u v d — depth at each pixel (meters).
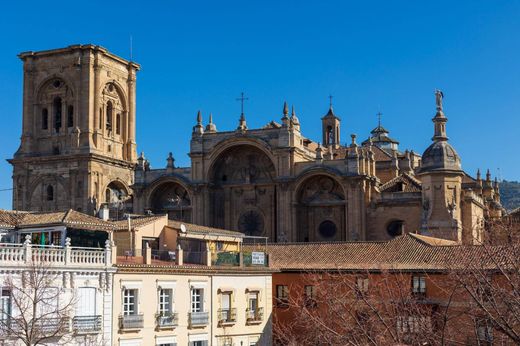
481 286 27.12
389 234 95.31
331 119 131.62
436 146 92.62
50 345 46.62
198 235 66.88
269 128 99.94
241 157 104.06
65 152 118.38
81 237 55.62
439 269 58.16
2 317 45.53
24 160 119.12
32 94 121.50
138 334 53.69
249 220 102.69
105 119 121.56
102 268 51.22
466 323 32.28
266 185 102.12
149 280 55.03
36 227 55.81
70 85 119.31
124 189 123.06
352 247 70.06
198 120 104.38
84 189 115.06
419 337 30.16
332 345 34.03
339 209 97.75
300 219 98.81
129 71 128.25
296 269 67.31
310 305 54.66
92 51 119.25
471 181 117.88
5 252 45.88
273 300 68.44
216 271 60.59
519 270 27.09
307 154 105.12
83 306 50.19
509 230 29.17
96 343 49.97
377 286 41.19
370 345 31.02
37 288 43.81
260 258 66.12
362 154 96.38
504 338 27.55
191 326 57.97
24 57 122.12
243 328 63.31
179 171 105.62
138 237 62.41
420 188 96.69
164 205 106.88
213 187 103.88
